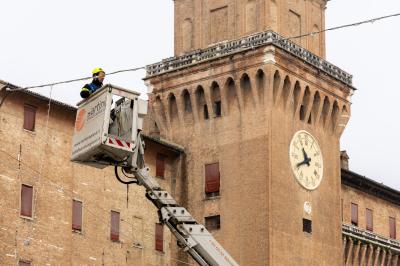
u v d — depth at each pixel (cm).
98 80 3741
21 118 6731
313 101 8044
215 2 8125
